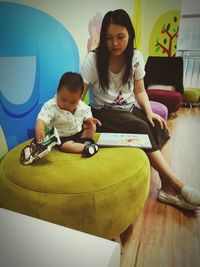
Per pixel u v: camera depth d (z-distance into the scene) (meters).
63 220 0.81
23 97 1.18
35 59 1.21
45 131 1.04
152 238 1.07
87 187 0.82
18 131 1.19
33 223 0.53
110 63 1.41
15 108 1.14
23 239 0.49
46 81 1.33
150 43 3.05
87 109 1.20
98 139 1.21
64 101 1.06
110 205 0.84
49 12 1.26
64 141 1.10
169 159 1.88
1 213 0.56
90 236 0.50
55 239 0.49
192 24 4.27
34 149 0.94
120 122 1.37
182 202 1.24
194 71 4.45
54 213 0.80
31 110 1.25
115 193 0.84
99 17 1.78
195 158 1.90
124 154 1.04
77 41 1.56
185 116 3.20
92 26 1.71
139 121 1.34
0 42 0.99
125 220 0.93
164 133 1.47
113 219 0.87
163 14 3.12
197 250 1.01
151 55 3.17
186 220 1.18
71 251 0.46
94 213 0.82
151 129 1.42
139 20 2.60
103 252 0.46
